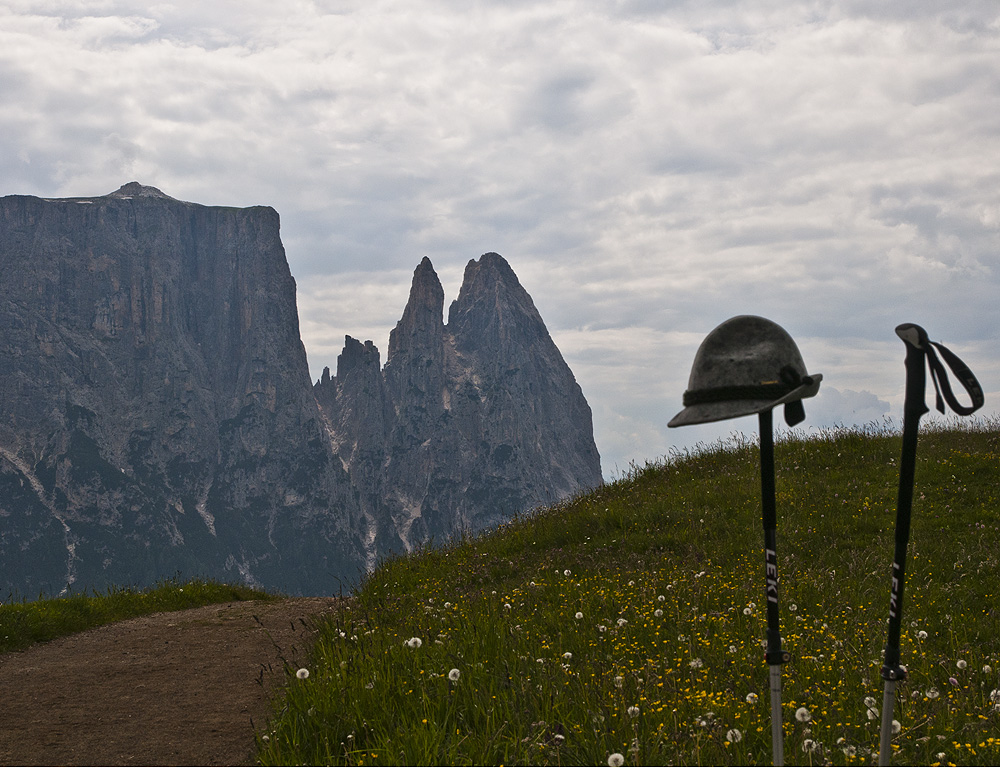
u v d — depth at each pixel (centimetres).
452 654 725
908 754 508
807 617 898
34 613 1271
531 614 961
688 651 745
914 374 317
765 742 538
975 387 285
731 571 1156
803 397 308
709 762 491
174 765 614
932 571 1118
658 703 589
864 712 585
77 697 838
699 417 314
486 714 587
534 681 646
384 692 646
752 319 325
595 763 498
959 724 558
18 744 679
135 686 878
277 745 590
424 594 1231
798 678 667
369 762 529
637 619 884
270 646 1076
